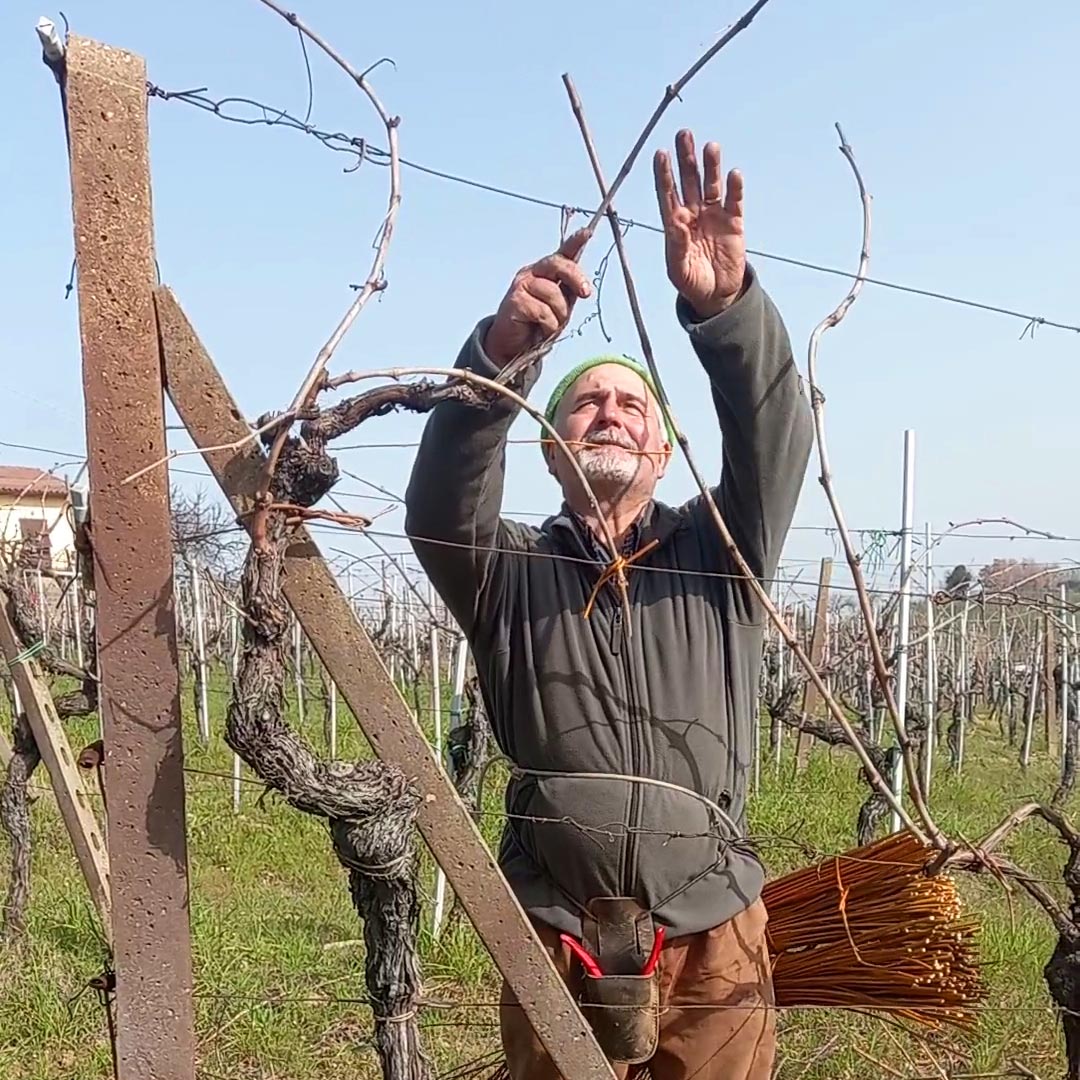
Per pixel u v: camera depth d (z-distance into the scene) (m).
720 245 1.92
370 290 1.60
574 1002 1.85
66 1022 4.04
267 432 1.60
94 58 1.54
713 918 2.17
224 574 4.16
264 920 5.13
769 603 2.01
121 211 1.57
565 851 2.14
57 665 4.53
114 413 1.60
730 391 2.02
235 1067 3.77
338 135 1.69
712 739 2.19
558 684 2.15
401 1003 1.74
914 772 2.15
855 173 2.05
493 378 1.82
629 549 2.26
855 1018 3.82
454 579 2.14
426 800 1.75
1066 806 9.10
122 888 1.68
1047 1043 3.90
